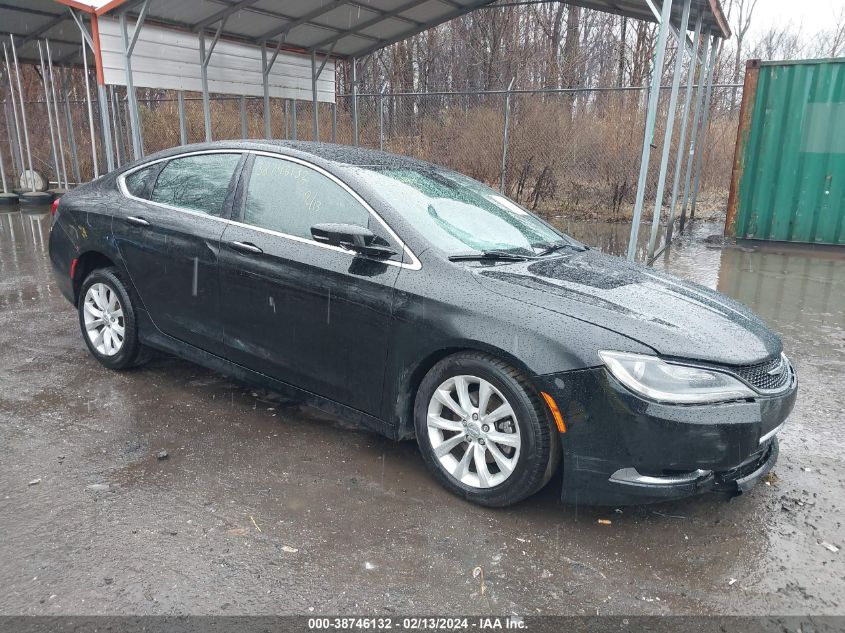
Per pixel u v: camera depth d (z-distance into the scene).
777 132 9.84
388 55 21.77
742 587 2.58
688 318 3.01
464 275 3.12
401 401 3.26
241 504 3.02
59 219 4.79
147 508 2.96
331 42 11.71
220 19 9.55
